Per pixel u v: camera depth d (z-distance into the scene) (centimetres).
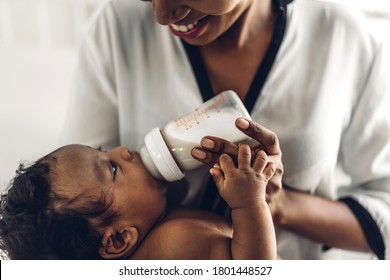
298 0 87
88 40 90
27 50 232
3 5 226
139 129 88
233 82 84
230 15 71
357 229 91
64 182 76
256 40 83
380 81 88
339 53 85
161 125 87
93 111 90
